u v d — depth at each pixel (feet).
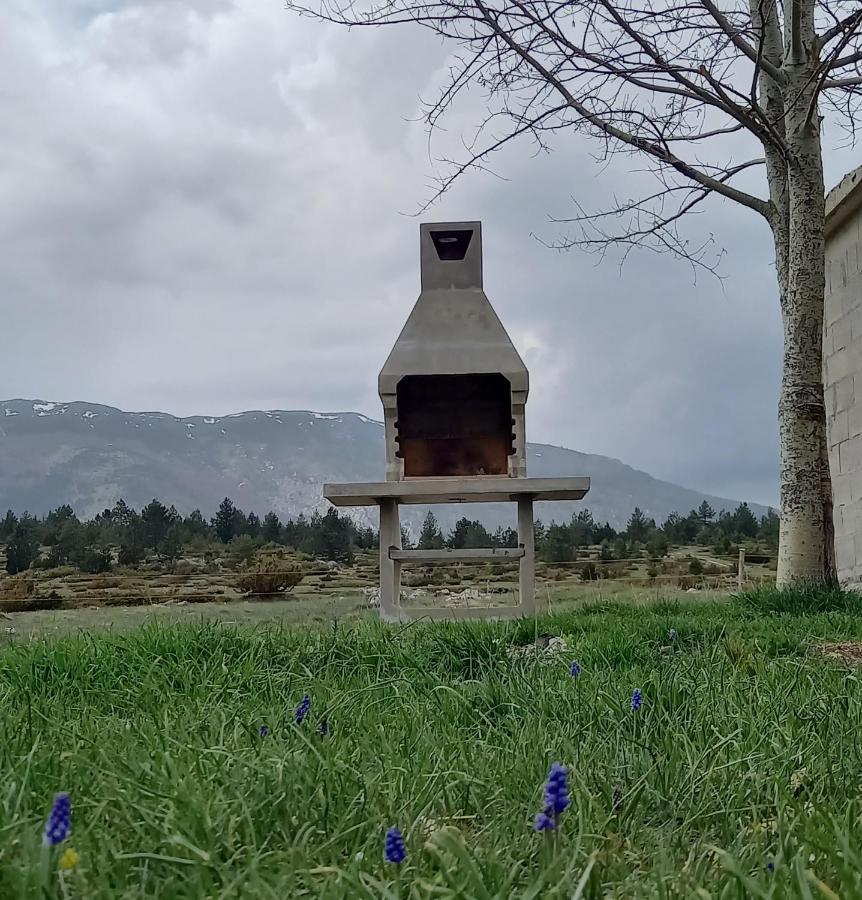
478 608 34.01
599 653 21.17
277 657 21.21
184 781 9.82
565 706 15.10
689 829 10.00
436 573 76.18
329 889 7.62
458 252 38.50
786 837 8.57
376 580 60.08
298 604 44.65
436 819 9.92
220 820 9.00
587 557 83.56
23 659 19.84
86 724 13.82
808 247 36.91
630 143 38.75
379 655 21.16
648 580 60.29
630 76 36.55
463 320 36.22
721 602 34.40
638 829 9.74
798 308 36.96
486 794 10.64
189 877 7.84
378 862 8.48
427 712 15.52
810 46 36.99
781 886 7.33
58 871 7.29
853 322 44.86
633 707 13.48
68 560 77.36
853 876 7.39
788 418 36.94
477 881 7.25
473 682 18.12
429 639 23.02
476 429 38.68
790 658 22.00
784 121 38.86
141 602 50.80
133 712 15.78
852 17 32.71
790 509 36.52
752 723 13.21
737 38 35.24
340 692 16.62
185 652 20.66
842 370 46.21
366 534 95.09
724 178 42.68
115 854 7.92
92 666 19.45
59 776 10.67
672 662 19.54
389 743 12.76
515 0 35.32
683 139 39.75
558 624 26.68
